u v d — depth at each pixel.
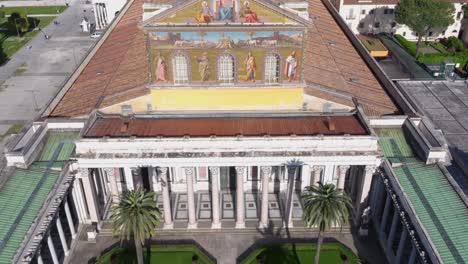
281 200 67.75
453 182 52.66
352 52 82.94
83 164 56.12
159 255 57.66
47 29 145.50
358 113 60.22
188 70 57.75
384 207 61.22
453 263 44.41
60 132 61.69
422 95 79.94
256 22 54.72
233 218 64.00
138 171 60.50
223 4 53.75
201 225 62.72
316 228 62.34
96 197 62.00
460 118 72.62
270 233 61.72
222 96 59.62
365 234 61.69
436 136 58.03
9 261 45.44
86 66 79.88
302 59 57.41
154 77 58.19
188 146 55.34
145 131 57.31
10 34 142.12
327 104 60.84
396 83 84.31
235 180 68.94
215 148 55.41
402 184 54.06
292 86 59.00
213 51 56.53
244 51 56.59
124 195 52.03
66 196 57.41
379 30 129.88
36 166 56.91
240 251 59.00
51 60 122.38
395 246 58.12
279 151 55.88
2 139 85.50
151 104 60.22
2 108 97.69
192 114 60.75
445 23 111.12
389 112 64.25
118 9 138.38
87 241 60.94
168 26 54.72
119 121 59.75
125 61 74.31
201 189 69.69
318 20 94.50
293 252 58.16
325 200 48.00
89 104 63.91
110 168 60.50
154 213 47.97
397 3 119.50
